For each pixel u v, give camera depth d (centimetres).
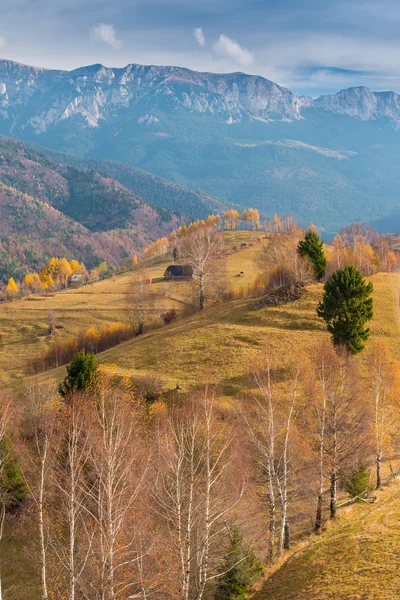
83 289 19988
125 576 3300
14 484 4666
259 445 4194
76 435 3828
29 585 3988
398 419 5628
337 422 4381
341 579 3191
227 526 3559
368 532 3706
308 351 7412
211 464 4466
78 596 3438
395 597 2825
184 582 2939
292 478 4716
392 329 8131
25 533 4453
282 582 3462
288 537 4025
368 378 6338
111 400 5456
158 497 3516
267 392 4781
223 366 7262
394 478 4809
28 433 5334
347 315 6862
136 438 4612
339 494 4844
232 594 3394
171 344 8500
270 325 8712
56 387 7362
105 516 3369
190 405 5969
